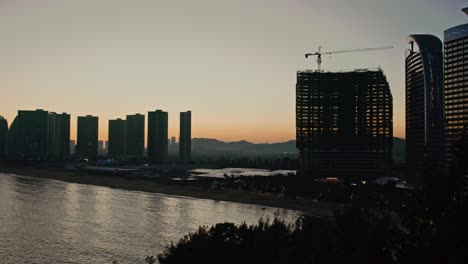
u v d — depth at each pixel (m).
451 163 28.23
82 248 124.81
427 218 27.77
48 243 130.12
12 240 132.75
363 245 26.19
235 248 61.00
